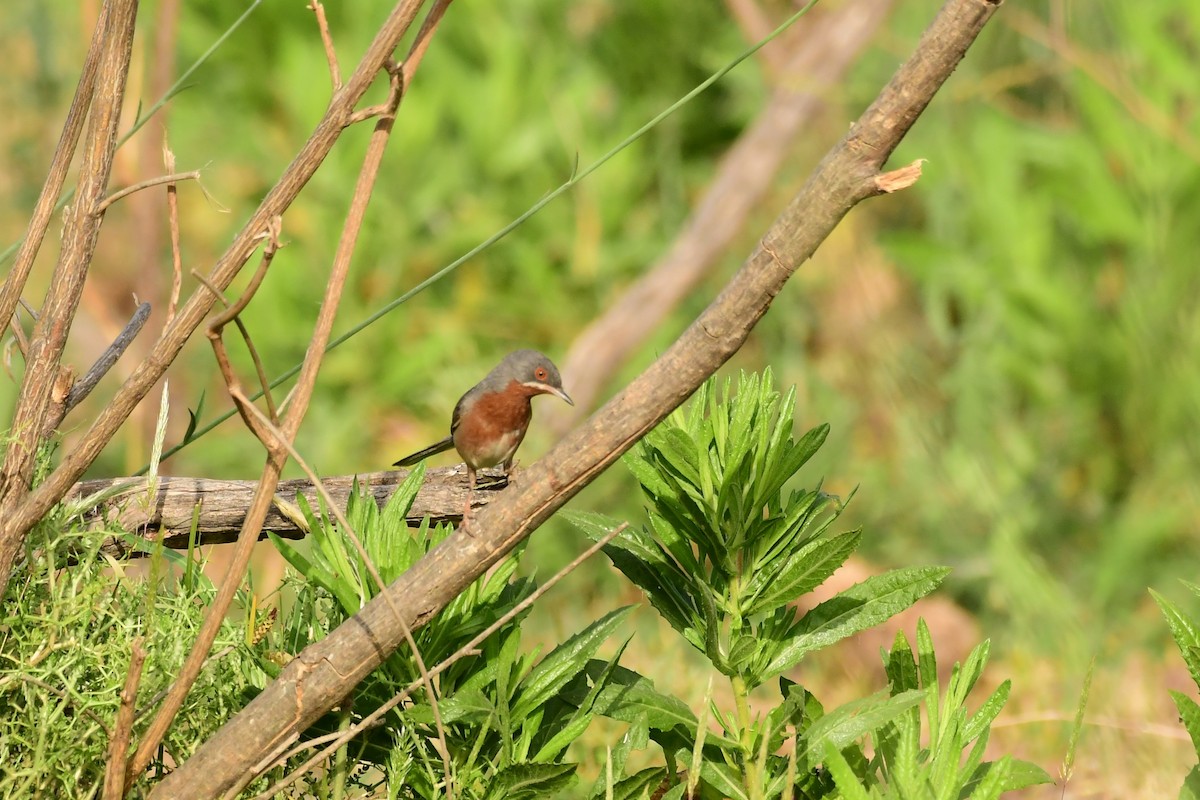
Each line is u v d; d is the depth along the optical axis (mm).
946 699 5508
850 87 15281
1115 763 8391
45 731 5457
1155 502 11992
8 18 16094
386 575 5805
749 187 14617
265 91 15422
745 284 4680
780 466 5797
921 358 13609
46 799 5582
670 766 5973
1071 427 12688
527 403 8023
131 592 6180
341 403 13875
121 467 13016
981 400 12875
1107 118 12828
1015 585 10992
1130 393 12430
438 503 7711
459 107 15180
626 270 15203
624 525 5289
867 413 13531
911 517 12188
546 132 15281
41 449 6074
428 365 13977
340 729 5719
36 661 5664
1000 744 8984
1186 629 5680
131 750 5703
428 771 5609
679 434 5789
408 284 14617
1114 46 13273
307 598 6387
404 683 5832
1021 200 13492
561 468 4949
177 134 15133
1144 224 12562
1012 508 12117
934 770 5250
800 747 5430
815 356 14266
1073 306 12867
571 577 11469
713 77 5535
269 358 14008
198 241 15164
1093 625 10875
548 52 15695
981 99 14070
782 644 5832
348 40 15180
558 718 6066
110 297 14914
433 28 5000
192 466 13281
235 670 6086
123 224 15148
